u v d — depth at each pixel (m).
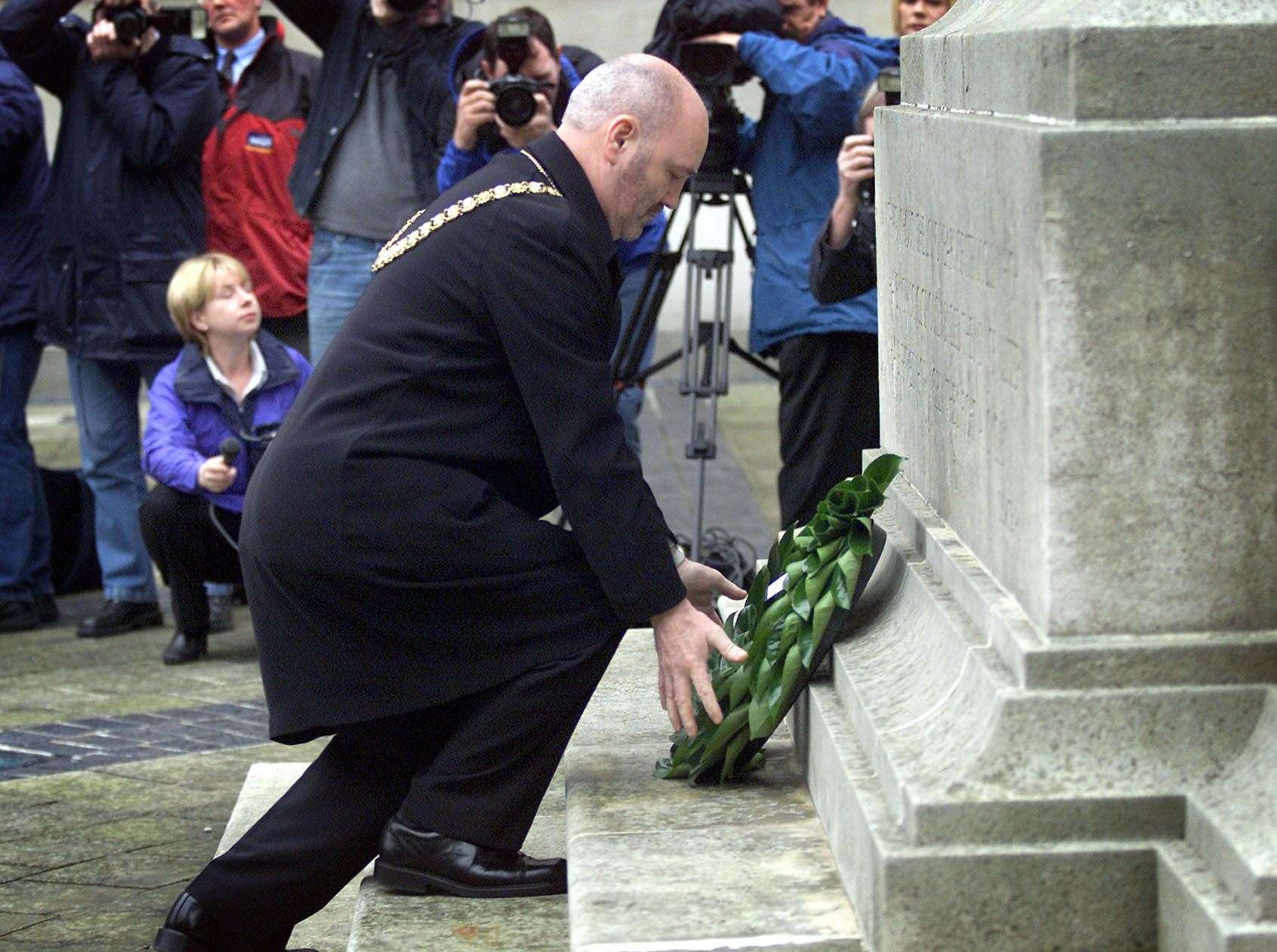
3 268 13.49
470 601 6.14
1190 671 4.93
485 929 6.05
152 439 11.88
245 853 6.42
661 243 11.48
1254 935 4.42
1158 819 4.86
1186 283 4.85
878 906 4.91
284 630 6.26
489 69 11.20
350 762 6.52
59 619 14.02
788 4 11.09
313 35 12.34
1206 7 4.87
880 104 9.41
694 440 11.49
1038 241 4.87
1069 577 4.95
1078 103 4.86
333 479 6.03
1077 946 4.87
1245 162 4.81
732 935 5.12
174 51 12.99
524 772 6.27
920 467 6.75
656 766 6.64
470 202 6.10
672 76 6.28
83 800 9.19
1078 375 4.88
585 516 6.01
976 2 6.60
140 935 7.40
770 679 6.24
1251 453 4.91
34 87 13.62
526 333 5.97
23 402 13.67
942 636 5.60
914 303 6.79
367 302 6.20
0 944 7.31
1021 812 4.86
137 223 13.09
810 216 10.50
